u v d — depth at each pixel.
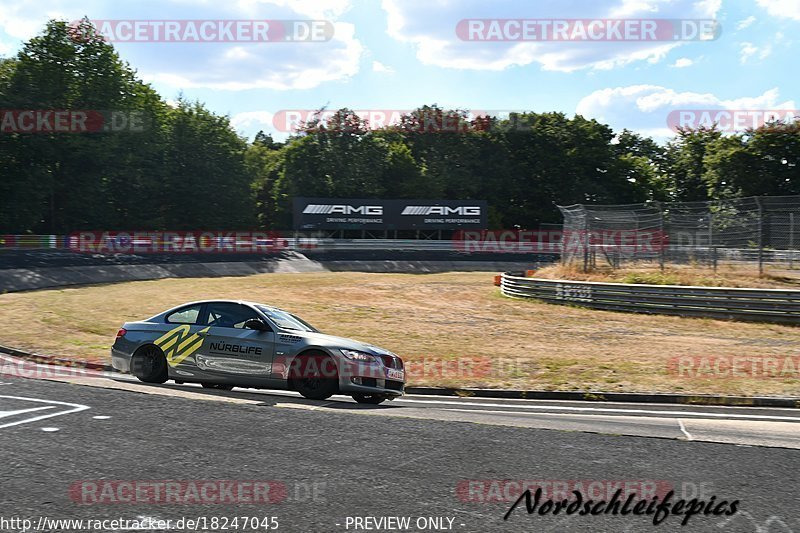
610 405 10.84
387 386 9.84
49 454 6.25
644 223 27.06
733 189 65.62
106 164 58.72
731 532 4.82
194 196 67.00
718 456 6.85
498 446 7.00
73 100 57.22
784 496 5.59
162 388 10.01
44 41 56.19
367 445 6.87
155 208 66.50
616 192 84.19
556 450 6.91
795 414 10.12
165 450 6.47
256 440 6.92
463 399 11.24
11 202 53.91
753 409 10.61
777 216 24.11
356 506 5.12
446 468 6.16
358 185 76.06
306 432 7.33
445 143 82.44
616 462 6.52
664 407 10.74
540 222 82.56
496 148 82.81
